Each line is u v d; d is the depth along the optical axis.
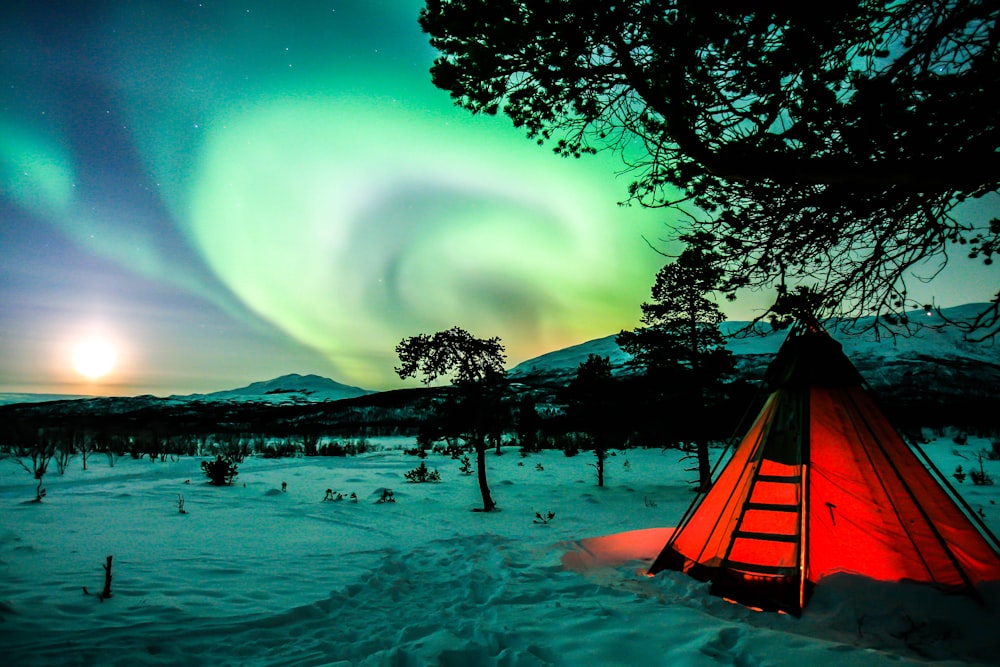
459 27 4.37
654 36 3.87
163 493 14.95
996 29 3.42
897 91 3.59
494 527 10.95
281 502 13.80
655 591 5.87
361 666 3.92
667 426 18.08
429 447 35.06
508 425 41.41
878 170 3.76
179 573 6.74
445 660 3.89
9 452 23.89
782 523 5.79
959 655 4.08
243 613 5.24
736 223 4.65
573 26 4.01
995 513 10.55
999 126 3.57
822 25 3.55
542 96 4.61
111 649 4.23
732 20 3.61
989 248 4.30
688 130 4.05
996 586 5.14
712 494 6.79
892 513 6.05
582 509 13.38
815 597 5.15
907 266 4.57
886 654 3.74
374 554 8.21
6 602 5.08
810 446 6.36
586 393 19.39
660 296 16.67
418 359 14.09
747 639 3.98
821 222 4.55
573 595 5.67
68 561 7.16
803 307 4.81
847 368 6.65
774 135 4.00
